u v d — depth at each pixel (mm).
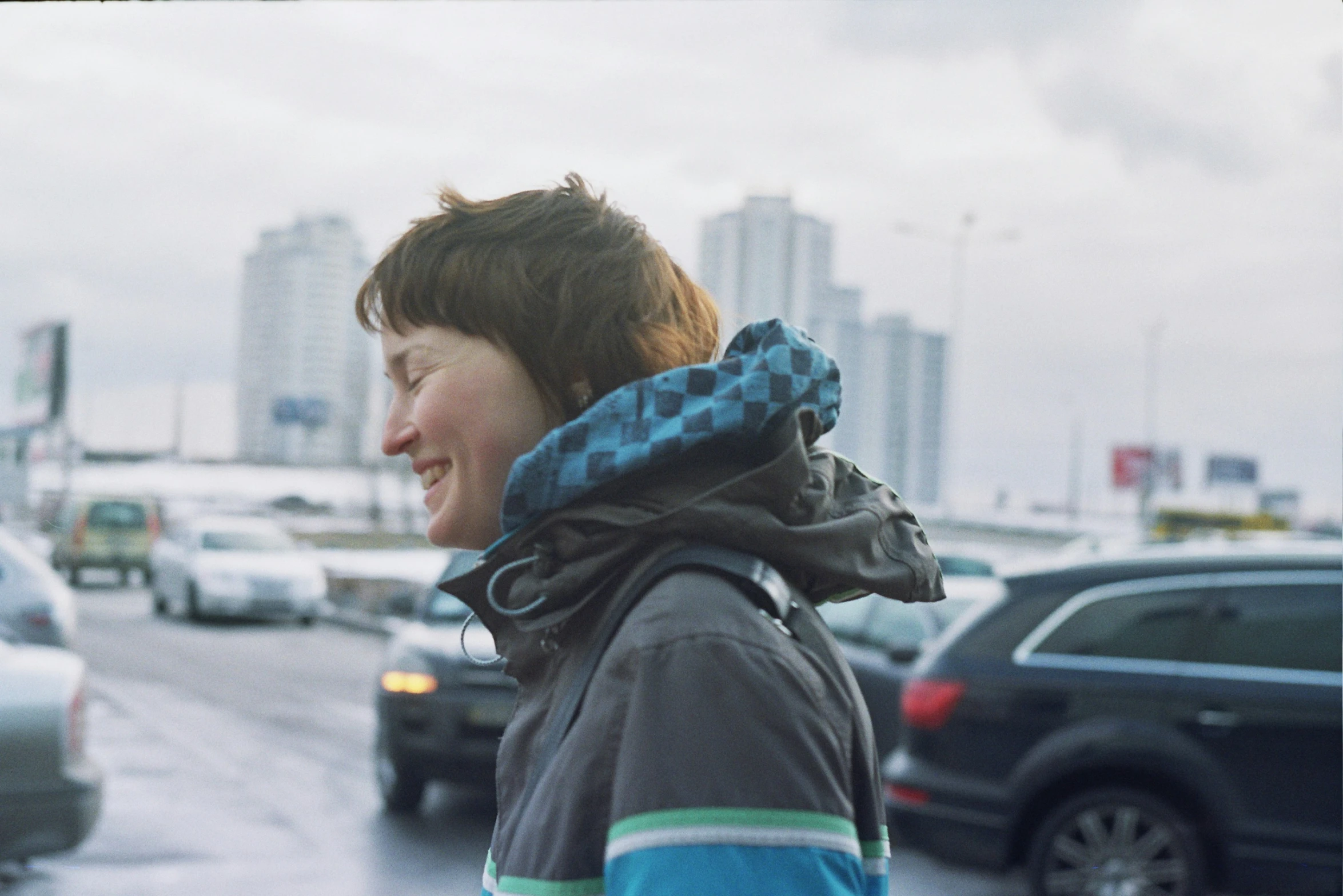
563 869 792
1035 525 76812
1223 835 4770
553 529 916
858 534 931
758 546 879
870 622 6953
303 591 20312
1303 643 4836
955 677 5254
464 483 985
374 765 8492
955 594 7277
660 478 900
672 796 748
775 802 747
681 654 787
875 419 118000
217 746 9562
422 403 984
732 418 871
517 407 974
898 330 118625
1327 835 4645
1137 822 4949
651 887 728
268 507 81375
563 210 997
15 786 4832
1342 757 4648
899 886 5742
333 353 182875
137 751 9273
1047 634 5184
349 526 61312
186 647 17016
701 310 1068
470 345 976
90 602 24484
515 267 965
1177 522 49094
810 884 735
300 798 7723
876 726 6648
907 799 5293
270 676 14180
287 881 5910
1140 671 4992
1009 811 5051
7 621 8438
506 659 971
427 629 7371
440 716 6891
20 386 65375
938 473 120750
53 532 29781
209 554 20625
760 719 767
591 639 900
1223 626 4949
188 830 6855
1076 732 4988
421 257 983
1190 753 4832
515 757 930
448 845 6621
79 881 5805
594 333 965
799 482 895
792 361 909
